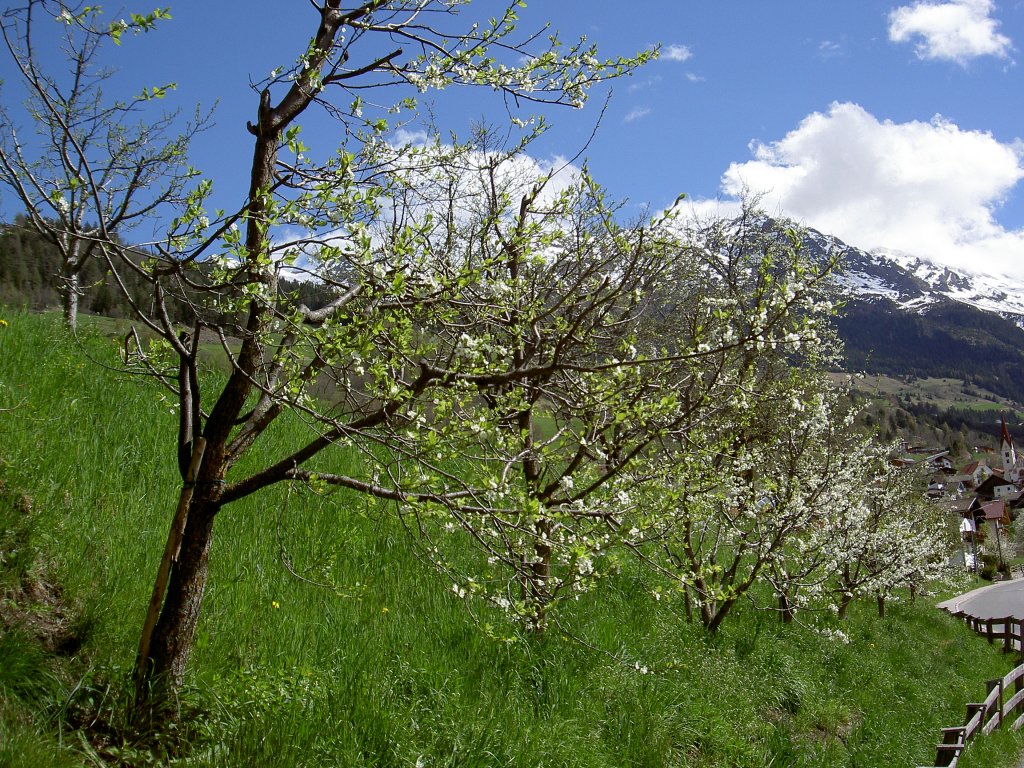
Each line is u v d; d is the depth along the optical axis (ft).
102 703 12.74
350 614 19.94
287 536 22.27
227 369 32.45
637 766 20.22
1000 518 242.37
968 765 34.53
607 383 16.07
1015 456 412.36
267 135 13.32
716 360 19.26
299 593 19.94
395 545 24.32
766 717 28.76
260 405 14.24
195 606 13.35
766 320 17.01
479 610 22.74
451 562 24.34
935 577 78.18
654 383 17.35
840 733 31.32
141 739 12.39
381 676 17.62
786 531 33.81
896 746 31.78
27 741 10.98
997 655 69.67
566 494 18.25
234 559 19.88
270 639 17.48
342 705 15.66
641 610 30.45
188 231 10.53
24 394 22.36
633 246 16.62
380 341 13.55
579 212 18.90
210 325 11.91
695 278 26.50
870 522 53.26
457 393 14.07
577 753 18.63
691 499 22.93
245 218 11.12
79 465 20.33
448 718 17.21
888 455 57.31
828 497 41.11
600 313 16.67
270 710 14.25
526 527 14.64
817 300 26.16
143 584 16.99
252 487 13.56
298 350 13.15
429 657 19.57
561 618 24.73
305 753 13.66
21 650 12.91
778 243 31.83
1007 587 157.79
